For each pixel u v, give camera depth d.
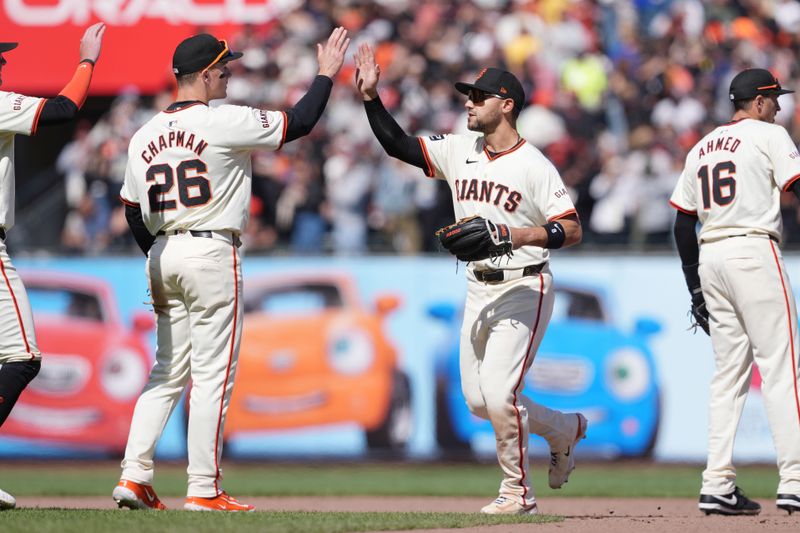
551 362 40.06
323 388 40.75
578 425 22.81
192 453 19.88
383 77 48.41
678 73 47.81
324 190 45.78
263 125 19.75
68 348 41.84
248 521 17.11
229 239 19.97
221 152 19.64
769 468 38.94
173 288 20.08
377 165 45.41
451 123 47.22
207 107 19.89
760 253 20.92
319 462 40.53
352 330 40.81
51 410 41.78
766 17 49.91
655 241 44.59
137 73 49.09
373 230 45.16
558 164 45.75
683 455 39.53
